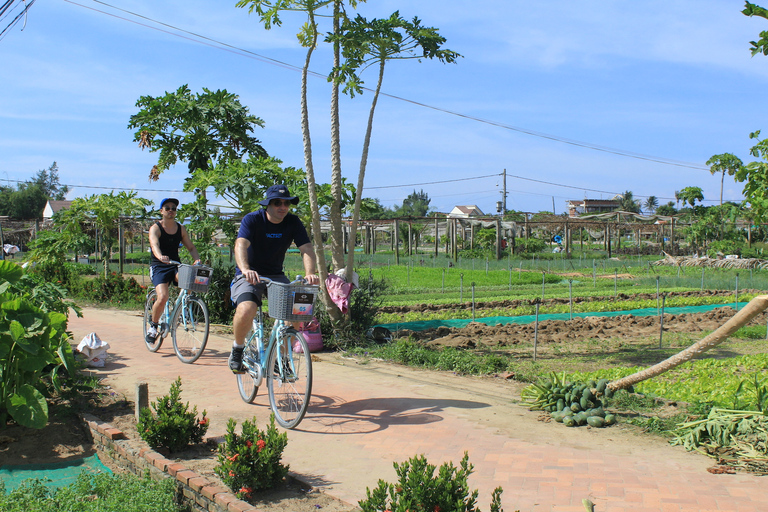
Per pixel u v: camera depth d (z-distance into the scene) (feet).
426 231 202.80
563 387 19.58
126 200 52.65
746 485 13.33
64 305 23.09
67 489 13.29
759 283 86.48
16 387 17.65
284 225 19.54
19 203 263.08
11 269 19.61
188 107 37.99
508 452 15.65
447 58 32.14
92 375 23.45
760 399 17.07
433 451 15.75
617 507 12.28
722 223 151.23
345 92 32.63
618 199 363.15
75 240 51.13
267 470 13.30
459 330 43.98
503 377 25.76
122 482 13.56
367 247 170.60
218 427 17.75
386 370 26.71
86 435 17.79
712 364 30.14
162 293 27.63
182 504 13.75
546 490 13.17
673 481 13.62
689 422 16.99
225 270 39.19
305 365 17.52
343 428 17.80
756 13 17.46
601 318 50.49
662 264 138.10
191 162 40.04
